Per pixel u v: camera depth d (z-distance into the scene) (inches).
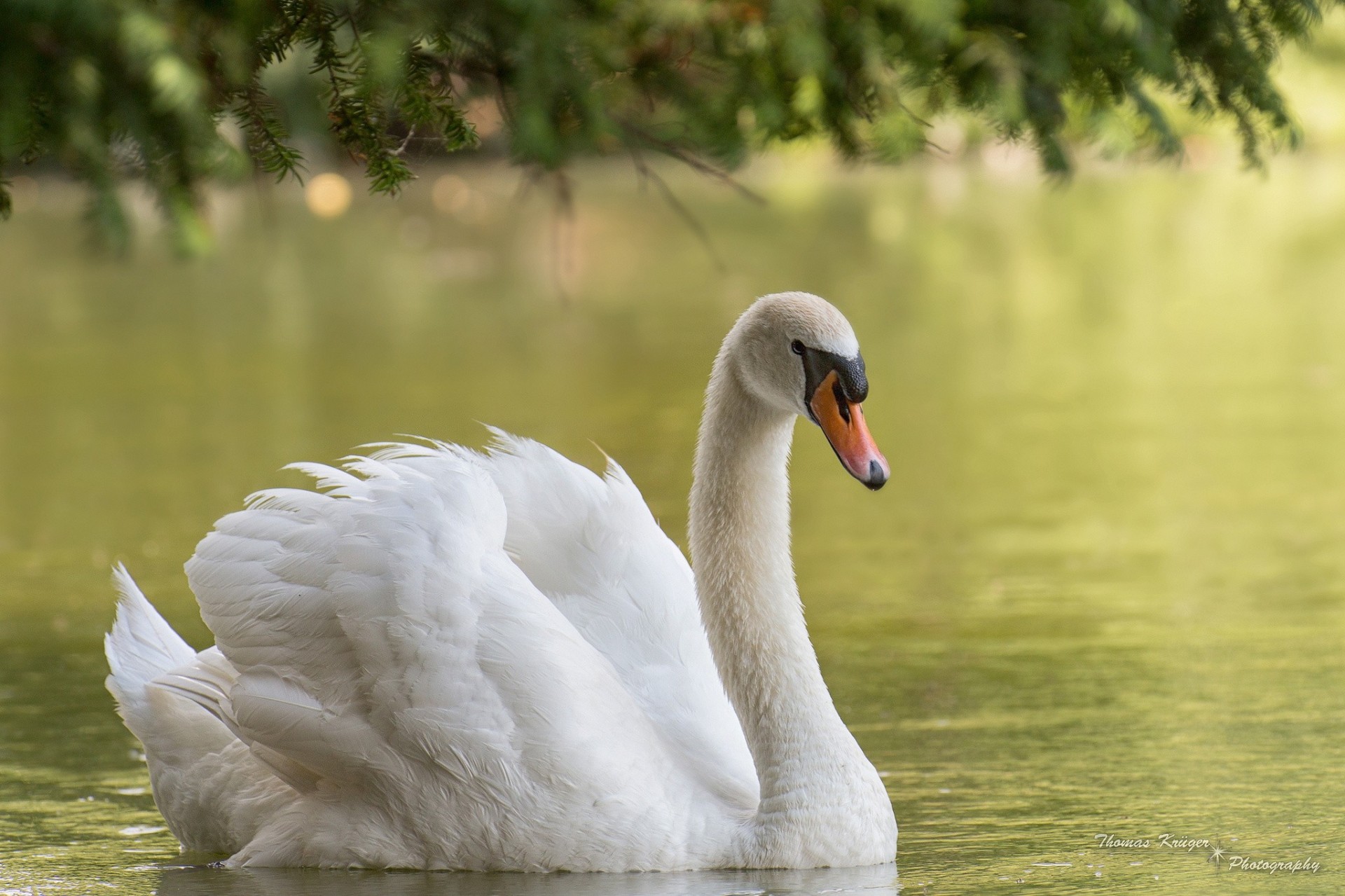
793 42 341.4
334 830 381.4
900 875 365.4
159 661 418.6
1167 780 423.2
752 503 387.9
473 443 912.9
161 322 1439.5
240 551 391.5
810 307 378.6
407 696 369.7
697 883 361.7
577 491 418.6
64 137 269.6
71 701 522.0
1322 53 2440.9
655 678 401.1
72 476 870.4
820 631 581.9
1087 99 379.6
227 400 1071.0
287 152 329.4
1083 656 541.3
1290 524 717.9
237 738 393.4
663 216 2169.0
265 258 1892.2
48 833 413.4
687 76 370.6
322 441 927.7
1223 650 542.0
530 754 365.7
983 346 1213.7
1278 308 1336.1
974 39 361.1
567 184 414.0
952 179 2689.5
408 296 1555.1
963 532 725.3
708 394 396.2
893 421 971.3
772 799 373.7
